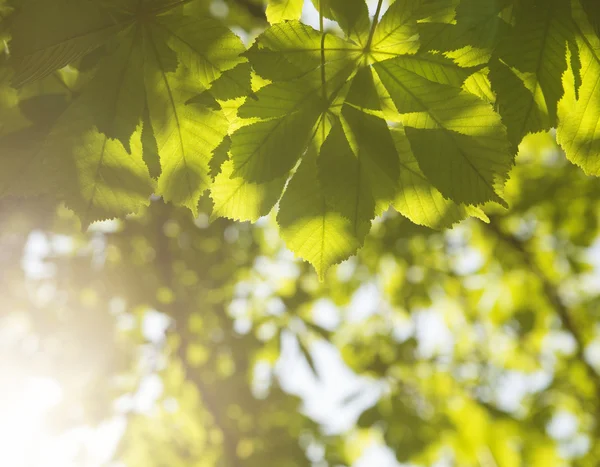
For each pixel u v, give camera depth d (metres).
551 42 0.96
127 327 4.93
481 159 0.92
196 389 4.89
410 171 1.03
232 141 1.00
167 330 4.89
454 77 0.97
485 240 5.24
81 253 4.99
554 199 4.79
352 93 0.95
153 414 4.52
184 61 1.03
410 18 0.97
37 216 1.56
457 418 4.14
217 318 5.05
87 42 1.01
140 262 5.24
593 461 4.83
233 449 4.90
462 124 0.93
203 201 1.23
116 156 1.08
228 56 1.03
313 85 0.98
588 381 5.38
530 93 0.96
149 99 1.04
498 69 0.96
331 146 0.96
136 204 1.12
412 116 0.94
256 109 0.99
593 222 4.79
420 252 5.26
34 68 1.01
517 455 3.95
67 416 4.05
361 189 0.96
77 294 4.83
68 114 1.05
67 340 4.49
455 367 5.22
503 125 0.92
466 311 5.62
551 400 4.84
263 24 2.50
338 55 0.99
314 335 4.39
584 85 1.01
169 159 1.08
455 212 1.05
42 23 0.97
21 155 1.18
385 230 5.00
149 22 1.02
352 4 0.97
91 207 1.10
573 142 1.04
